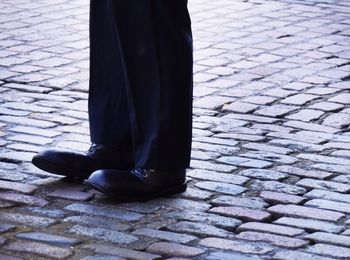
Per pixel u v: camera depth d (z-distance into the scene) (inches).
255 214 170.2
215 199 177.6
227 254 151.9
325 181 189.0
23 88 253.6
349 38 322.3
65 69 274.4
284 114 237.1
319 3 383.6
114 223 164.4
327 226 165.3
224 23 339.9
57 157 183.0
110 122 185.0
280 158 202.7
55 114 232.4
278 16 354.6
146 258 149.3
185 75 173.9
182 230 162.1
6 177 185.5
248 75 272.4
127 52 173.2
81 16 347.6
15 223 162.7
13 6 359.9
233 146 210.4
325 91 258.5
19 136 213.5
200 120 229.6
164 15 171.0
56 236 157.5
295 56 295.7
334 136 220.7
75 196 177.0
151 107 174.9
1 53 288.5
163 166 175.9
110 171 175.9
